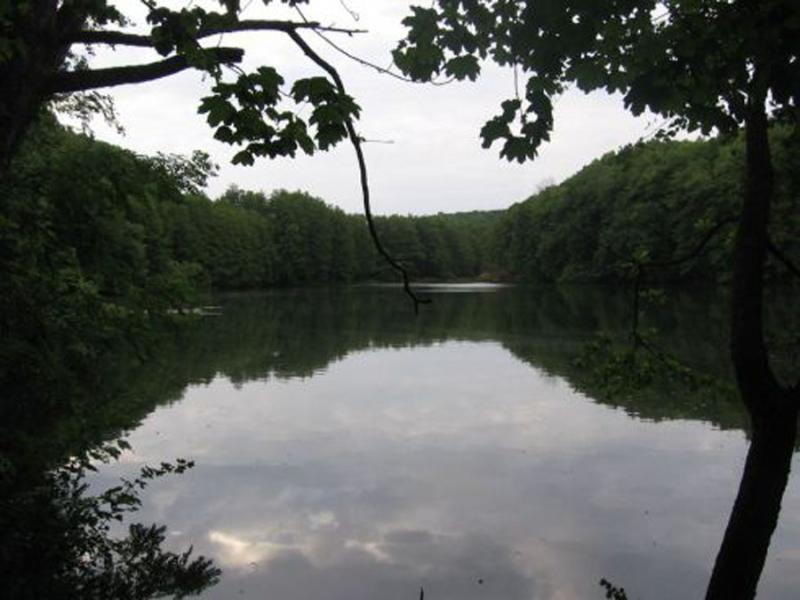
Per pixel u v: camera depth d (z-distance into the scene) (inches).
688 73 154.1
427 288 3764.8
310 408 716.7
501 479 490.3
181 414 678.5
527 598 324.2
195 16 125.2
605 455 542.0
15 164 341.1
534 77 147.5
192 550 366.3
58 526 285.6
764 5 128.3
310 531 398.9
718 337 1164.5
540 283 3944.4
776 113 194.7
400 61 147.5
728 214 240.1
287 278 4269.2
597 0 139.9
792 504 428.1
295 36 130.3
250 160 133.4
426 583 339.6
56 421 347.9
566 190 3666.3
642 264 242.2
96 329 344.5
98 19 195.8
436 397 770.8
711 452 546.3
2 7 132.0
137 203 379.2
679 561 362.3
